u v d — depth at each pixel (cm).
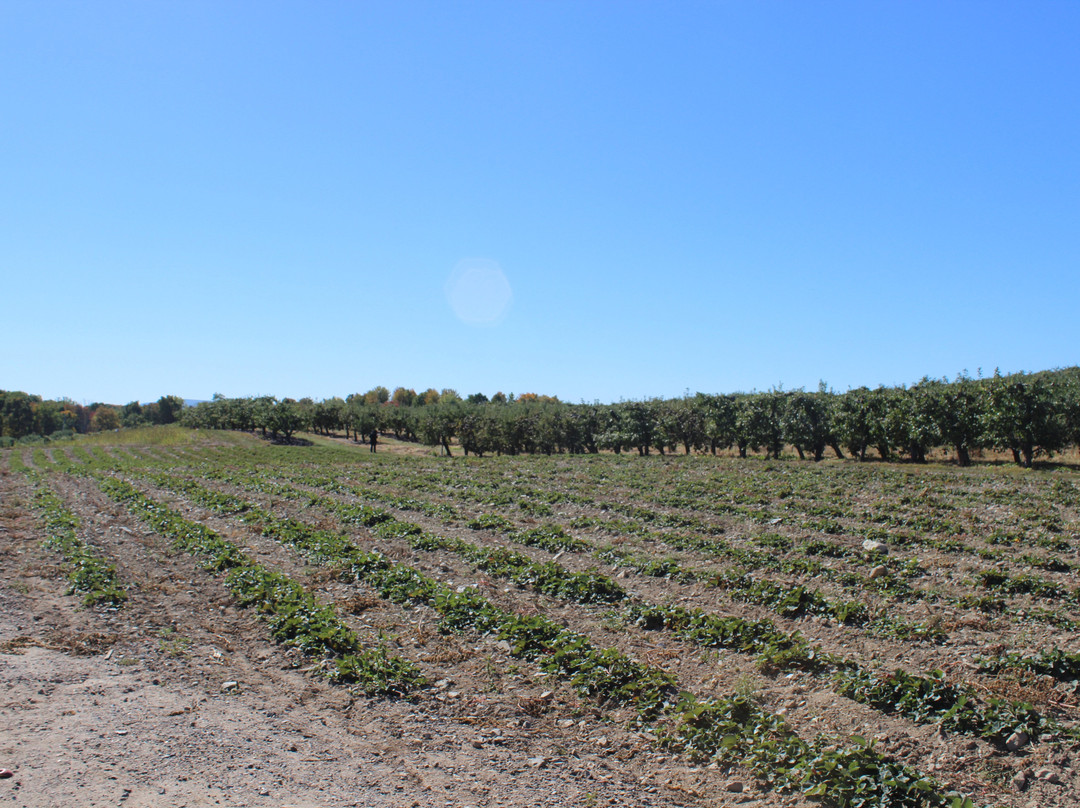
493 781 698
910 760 735
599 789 691
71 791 619
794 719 845
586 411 5812
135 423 17088
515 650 1078
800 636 1070
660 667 1020
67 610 1306
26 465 5172
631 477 3359
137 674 981
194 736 770
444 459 5088
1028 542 1681
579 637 1095
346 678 972
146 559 1781
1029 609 1185
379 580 1479
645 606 1265
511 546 1881
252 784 663
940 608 1230
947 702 830
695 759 756
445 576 1572
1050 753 732
